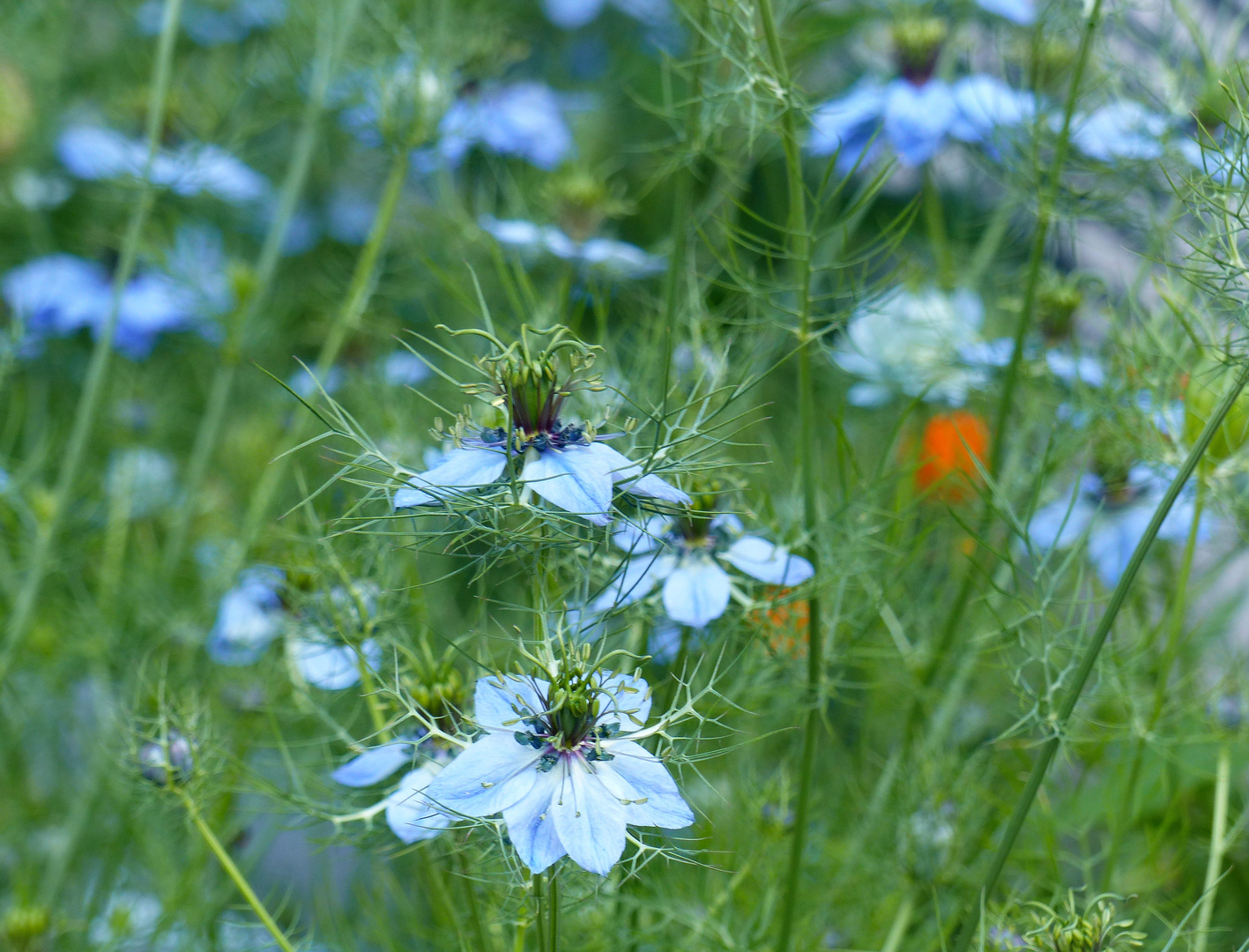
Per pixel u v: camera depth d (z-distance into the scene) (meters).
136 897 0.83
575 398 0.75
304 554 0.77
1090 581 0.80
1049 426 0.82
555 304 0.79
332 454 0.84
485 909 0.74
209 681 0.84
